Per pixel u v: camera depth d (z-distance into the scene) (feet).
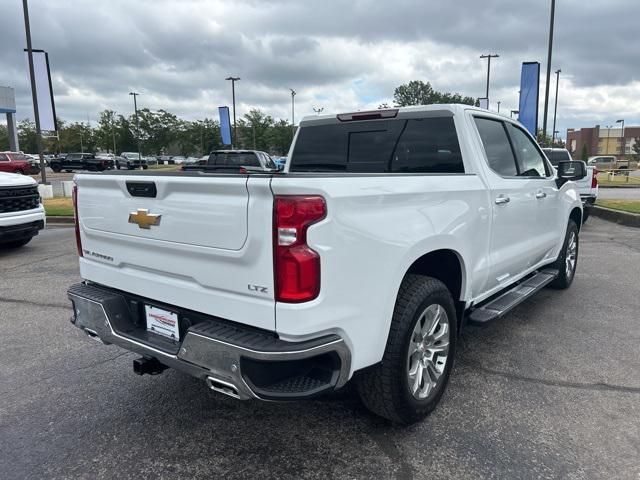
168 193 8.73
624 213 39.86
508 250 13.75
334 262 7.72
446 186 10.57
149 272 9.57
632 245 29.86
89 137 278.46
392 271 8.79
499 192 12.78
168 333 9.37
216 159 61.57
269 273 7.55
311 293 7.49
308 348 7.54
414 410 9.86
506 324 16.14
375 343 8.68
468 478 8.58
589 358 13.46
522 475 8.63
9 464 9.13
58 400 11.46
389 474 8.72
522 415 10.57
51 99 66.90
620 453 9.23
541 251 16.57
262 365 7.57
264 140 236.02
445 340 10.66
